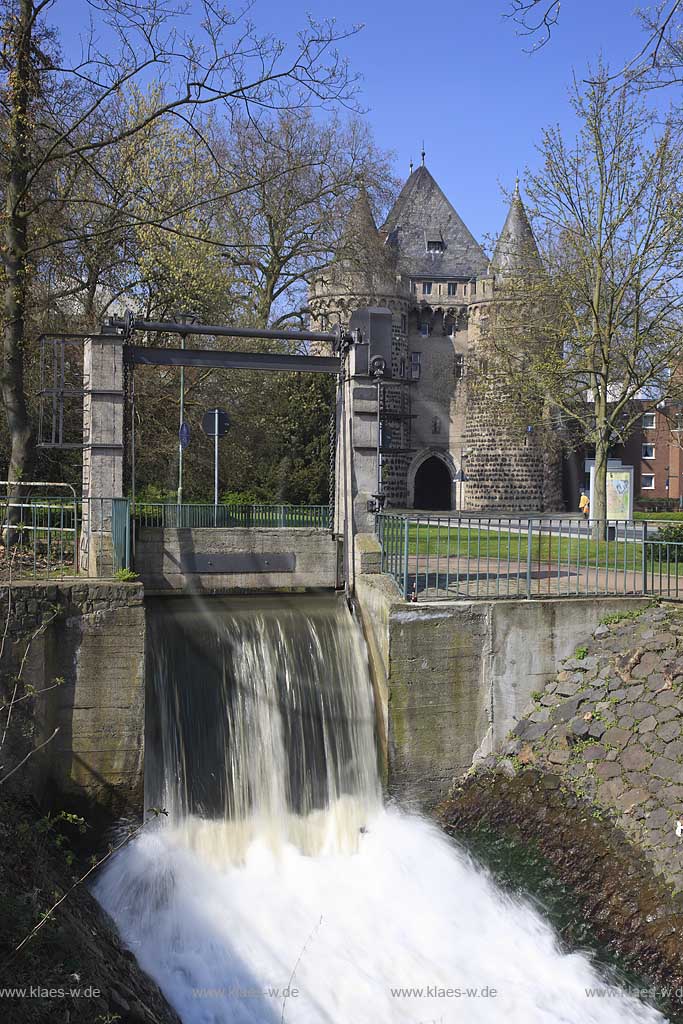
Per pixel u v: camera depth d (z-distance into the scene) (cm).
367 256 3984
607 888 1084
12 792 1090
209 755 1304
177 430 3173
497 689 1403
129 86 2953
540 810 1230
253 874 1210
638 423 6556
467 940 1105
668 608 1434
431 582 1598
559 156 2748
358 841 1300
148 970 983
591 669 1391
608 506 3142
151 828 1217
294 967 1039
